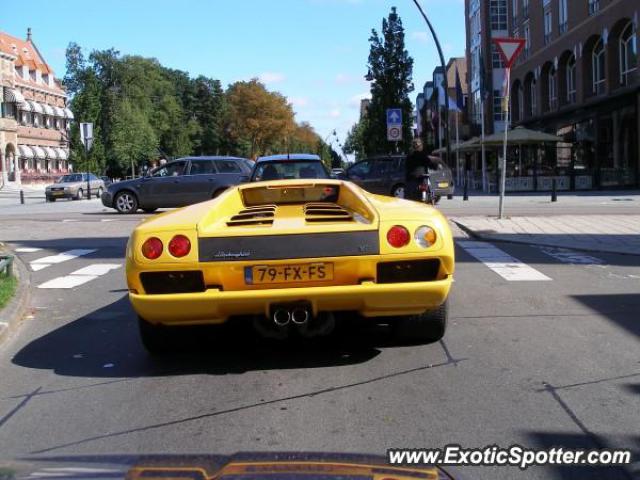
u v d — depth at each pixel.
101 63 75.25
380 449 3.61
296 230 4.69
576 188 32.03
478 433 3.80
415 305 4.77
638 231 12.94
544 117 39.78
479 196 28.27
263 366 5.18
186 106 115.75
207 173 20.23
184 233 4.66
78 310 7.45
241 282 4.66
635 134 30.75
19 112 73.12
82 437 3.90
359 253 4.67
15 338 6.30
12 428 4.07
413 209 5.00
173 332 5.32
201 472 2.06
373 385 4.67
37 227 16.41
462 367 5.01
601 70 34.12
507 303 7.14
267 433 3.88
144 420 4.15
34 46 82.56
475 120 55.44
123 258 11.27
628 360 5.11
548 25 41.12
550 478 3.27
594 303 7.07
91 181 39.41
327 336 5.95
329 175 11.27
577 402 4.26
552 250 10.97
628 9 29.80
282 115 100.75
